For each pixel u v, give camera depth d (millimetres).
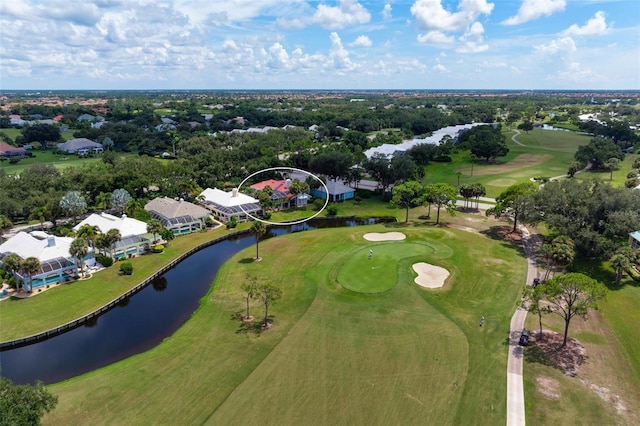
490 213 101000
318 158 143500
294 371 47688
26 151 186125
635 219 74188
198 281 75125
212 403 42719
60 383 46312
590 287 48219
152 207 109000
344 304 63438
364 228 102750
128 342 56125
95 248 84000
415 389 44688
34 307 63156
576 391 44375
